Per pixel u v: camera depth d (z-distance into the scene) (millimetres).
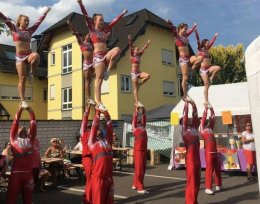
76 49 27422
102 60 7035
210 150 10797
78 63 27141
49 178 11969
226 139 16469
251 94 4742
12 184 7660
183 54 9219
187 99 9086
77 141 18344
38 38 33281
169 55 30312
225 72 35406
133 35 26953
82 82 26766
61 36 28844
